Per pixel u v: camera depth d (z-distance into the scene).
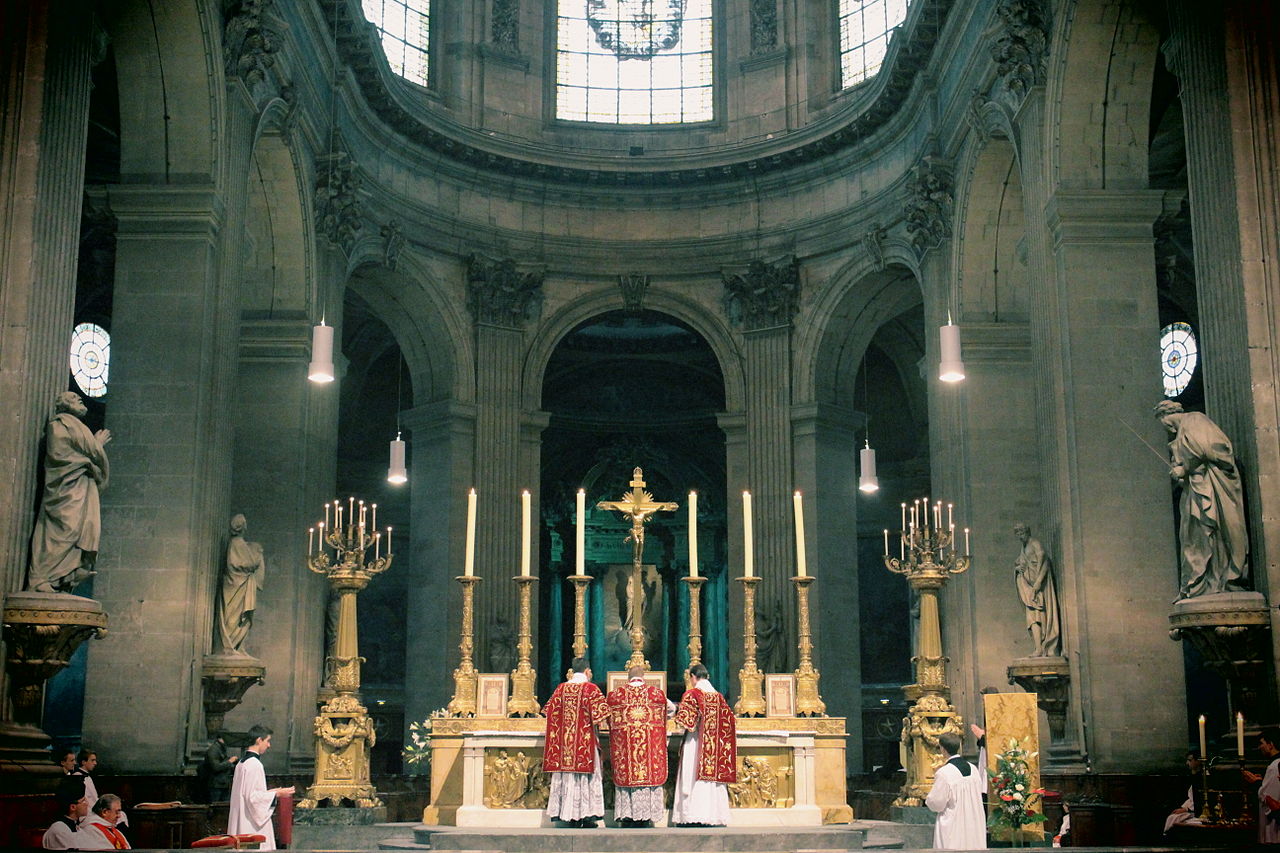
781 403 31.16
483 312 31.41
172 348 18.44
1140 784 16.81
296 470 23.75
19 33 13.77
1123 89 19.22
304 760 23.16
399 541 36.09
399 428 36.62
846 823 15.29
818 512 30.34
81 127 14.56
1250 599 13.09
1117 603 18.08
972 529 24.27
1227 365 13.91
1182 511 14.04
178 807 15.30
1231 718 13.62
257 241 24.38
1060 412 19.11
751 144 32.06
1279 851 8.38
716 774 14.35
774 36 33.44
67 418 13.64
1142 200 19.14
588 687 14.49
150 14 18.36
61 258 14.07
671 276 32.59
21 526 13.16
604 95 34.22
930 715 19.36
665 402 39.56
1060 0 19.22
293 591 23.25
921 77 26.95
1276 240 13.40
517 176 32.22
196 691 17.80
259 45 19.91
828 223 31.12
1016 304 25.28
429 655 29.83
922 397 36.25
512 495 30.97
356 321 35.47
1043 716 21.28
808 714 15.55
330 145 25.94
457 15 33.09
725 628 38.50
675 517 39.19
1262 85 13.61
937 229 26.22
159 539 17.86
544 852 13.37
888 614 35.78
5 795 12.12
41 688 13.24
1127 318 18.92
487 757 15.06
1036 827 14.98
